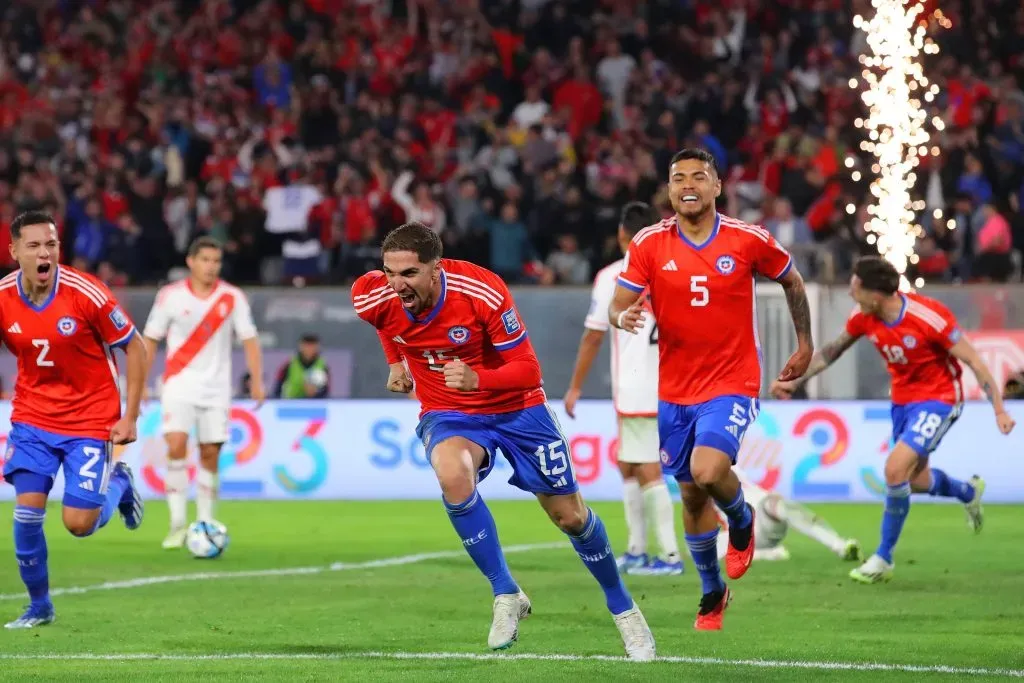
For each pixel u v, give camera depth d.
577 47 57.84
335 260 48.31
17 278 18.03
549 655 16.25
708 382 17.53
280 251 50.00
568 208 48.91
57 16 63.25
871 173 51.62
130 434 18.38
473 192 49.00
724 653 16.34
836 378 38.97
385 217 48.72
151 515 35.56
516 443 15.48
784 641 17.25
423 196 49.09
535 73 58.22
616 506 37.09
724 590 18.12
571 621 18.98
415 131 54.69
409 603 20.81
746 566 17.94
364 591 22.20
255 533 31.38
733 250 17.27
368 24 61.31
